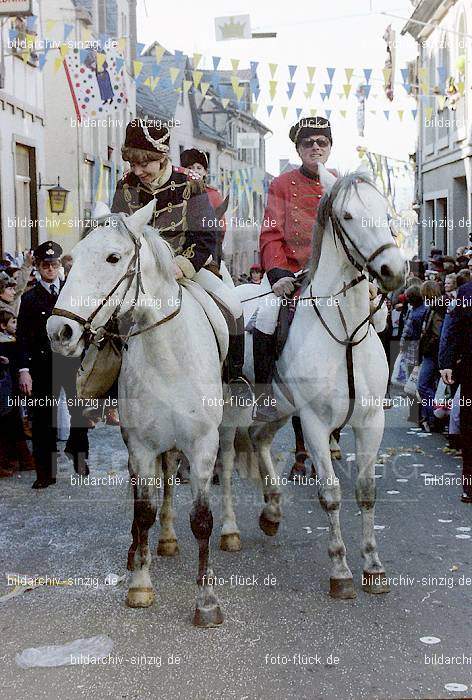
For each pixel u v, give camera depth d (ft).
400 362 27.76
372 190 14.47
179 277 14.93
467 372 21.59
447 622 14.56
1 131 38.14
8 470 26.08
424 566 17.26
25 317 23.81
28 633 14.28
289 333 16.06
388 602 15.42
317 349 15.38
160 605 15.35
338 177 15.57
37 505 22.22
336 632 14.16
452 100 27.81
